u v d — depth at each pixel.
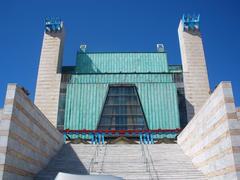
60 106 41.56
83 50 51.12
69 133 32.59
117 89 40.75
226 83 14.39
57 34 47.91
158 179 15.55
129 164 17.83
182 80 43.56
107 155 19.62
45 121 18.34
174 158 19.44
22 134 14.61
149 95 39.81
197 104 41.53
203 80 43.41
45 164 18.00
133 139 33.69
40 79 43.84
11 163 13.20
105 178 10.95
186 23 47.91
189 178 15.97
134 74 42.25
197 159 17.88
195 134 18.58
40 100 42.16
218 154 14.61
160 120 37.88
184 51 46.44
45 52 46.25
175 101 39.41
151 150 20.91
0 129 13.13
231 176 13.01
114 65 47.19
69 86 40.97
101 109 38.88
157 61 47.53
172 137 34.72
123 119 38.03
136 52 48.75
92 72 46.22
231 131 13.36
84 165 17.88
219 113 14.56
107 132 33.03
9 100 13.73
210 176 15.60
